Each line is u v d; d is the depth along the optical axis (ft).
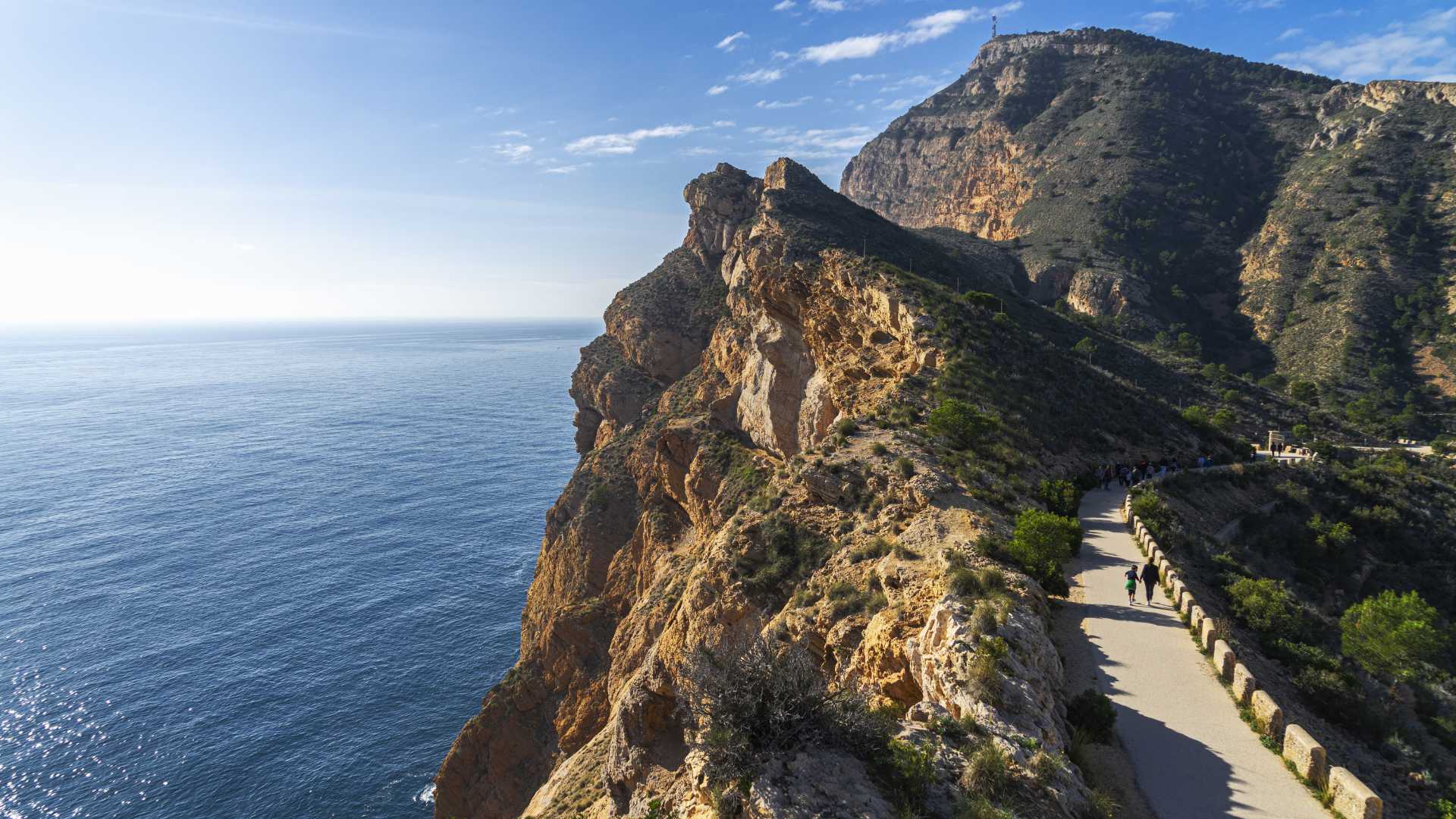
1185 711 55.52
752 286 220.84
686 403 264.52
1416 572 139.23
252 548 367.25
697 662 41.86
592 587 235.20
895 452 115.75
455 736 223.51
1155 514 109.09
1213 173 597.52
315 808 193.26
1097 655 65.16
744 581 106.63
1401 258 424.05
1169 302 476.13
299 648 269.44
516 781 195.11
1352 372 365.20
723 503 187.93
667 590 173.06
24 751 209.87
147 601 303.89
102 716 226.58
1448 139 495.41
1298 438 227.61
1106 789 45.37
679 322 333.83
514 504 452.76
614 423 326.03
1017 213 646.33
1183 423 181.27
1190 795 45.21
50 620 285.84
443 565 351.05
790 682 39.06
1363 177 497.87
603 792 124.26
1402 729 65.46
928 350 159.63
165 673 250.98
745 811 35.22
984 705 47.21
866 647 70.08
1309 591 124.77
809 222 294.25
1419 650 82.12
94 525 398.62
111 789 196.34
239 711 230.89
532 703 202.39
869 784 36.32
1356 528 150.10
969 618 59.11
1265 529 136.77
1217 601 86.48
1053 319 308.40
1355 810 41.91
